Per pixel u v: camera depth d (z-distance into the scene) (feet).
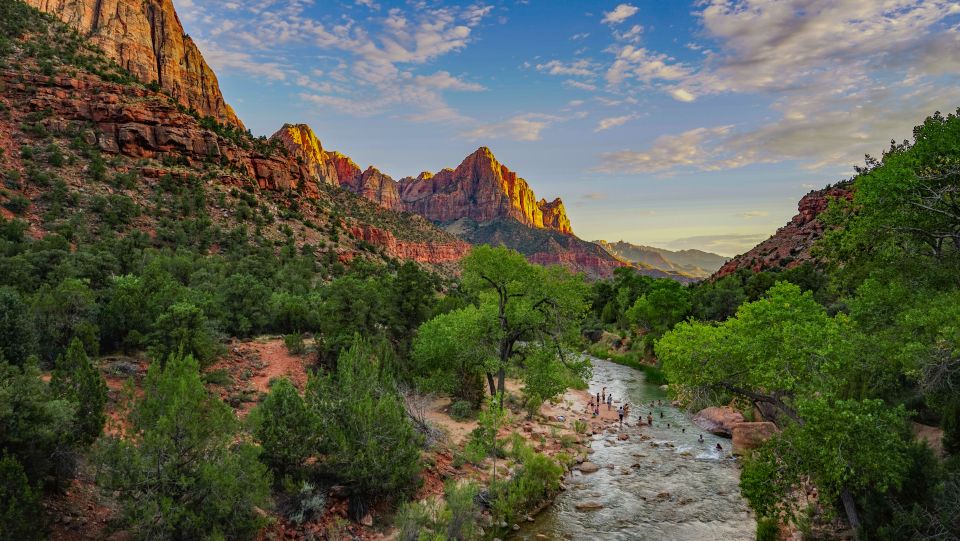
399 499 58.70
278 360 98.02
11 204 202.28
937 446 52.85
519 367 107.45
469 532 54.90
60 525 39.14
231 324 112.57
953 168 51.60
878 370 55.62
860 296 58.29
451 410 102.32
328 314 108.68
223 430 45.96
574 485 76.48
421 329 110.73
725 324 58.59
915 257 57.36
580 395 145.18
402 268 129.18
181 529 40.22
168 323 83.30
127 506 39.55
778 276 212.02
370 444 56.08
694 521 64.80
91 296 88.74
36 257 125.29
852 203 63.41
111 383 69.56
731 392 57.41
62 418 40.32
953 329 39.91
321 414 58.95
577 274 104.78
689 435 105.29
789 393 52.54
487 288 106.11
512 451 82.07
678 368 56.03
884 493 43.32
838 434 41.63
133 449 41.04
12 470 34.42
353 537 51.01
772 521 55.47
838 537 49.49
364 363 70.23
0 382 39.29
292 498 51.85
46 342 75.20
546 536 60.34
